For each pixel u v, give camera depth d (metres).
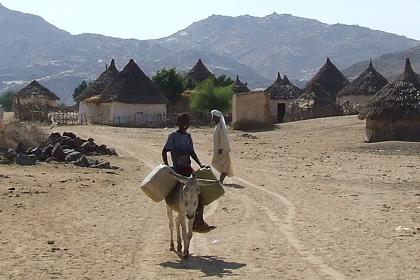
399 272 10.69
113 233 13.71
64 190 19.28
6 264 10.97
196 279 10.34
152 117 61.72
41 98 79.69
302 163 28.75
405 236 13.45
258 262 11.42
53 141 29.98
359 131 44.09
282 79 75.88
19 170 22.95
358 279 10.30
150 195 11.76
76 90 92.44
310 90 69.69
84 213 15.91
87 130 50.00
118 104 61.31
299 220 15.39
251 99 49.94
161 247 12.52
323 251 12.20
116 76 65.94
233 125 50.31
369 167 27.23
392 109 38.62
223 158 21.23
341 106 63.34
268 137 42.88
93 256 11.70
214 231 14.13
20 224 14.30
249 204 17.72
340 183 22.20
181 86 69.62
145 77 63.69
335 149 35.62
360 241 13.02
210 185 11.99
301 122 51.56
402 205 17.56
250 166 27.52
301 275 10.56
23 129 30.36
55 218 15.15
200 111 61.28
